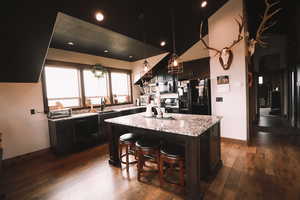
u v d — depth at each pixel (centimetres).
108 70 539
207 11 349
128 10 271
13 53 253
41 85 358
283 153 289
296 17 409
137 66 614
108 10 256
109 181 226
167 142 224
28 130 334
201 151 205
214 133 231
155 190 200
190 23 377
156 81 606
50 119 350
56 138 333
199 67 506
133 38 367
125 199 185
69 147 353
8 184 228
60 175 250
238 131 344
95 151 360
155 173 241
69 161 306
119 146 273
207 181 210
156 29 360
